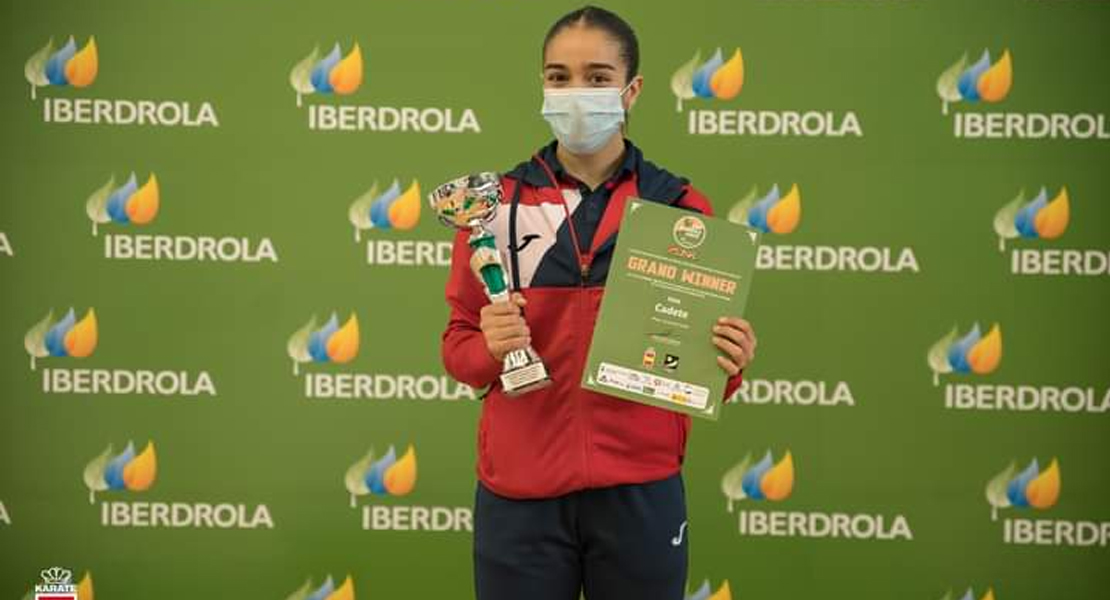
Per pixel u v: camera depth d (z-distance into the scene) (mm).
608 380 1650
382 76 2680
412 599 2734
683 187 1767
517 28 2674
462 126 2688
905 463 2703
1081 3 2635
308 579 2732
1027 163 2654
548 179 1756
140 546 2727
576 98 1671
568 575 1750
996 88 2650
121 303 2699
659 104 2676
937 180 2664
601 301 1670
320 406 2719
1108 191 2648
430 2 2672
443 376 2721
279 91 2680
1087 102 2643
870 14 2654
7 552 2715
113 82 2670
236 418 2717
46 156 2672
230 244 2695
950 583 2713
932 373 2689
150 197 2684
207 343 2705
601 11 1732
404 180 2693
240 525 2727
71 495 2717
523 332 1609
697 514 2727
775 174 2678
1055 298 2670
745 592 2725
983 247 2668
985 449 2693
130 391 2709
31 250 2684
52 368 2701
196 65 2672
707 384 1653
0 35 2658
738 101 2672
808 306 2691
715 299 1660
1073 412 2676
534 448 1710
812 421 2709
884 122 2662
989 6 2643
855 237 2680
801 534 2723
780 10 2660
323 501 2729
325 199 2693
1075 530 2689
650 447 1722
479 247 1659
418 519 2734
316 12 2668
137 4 2662
